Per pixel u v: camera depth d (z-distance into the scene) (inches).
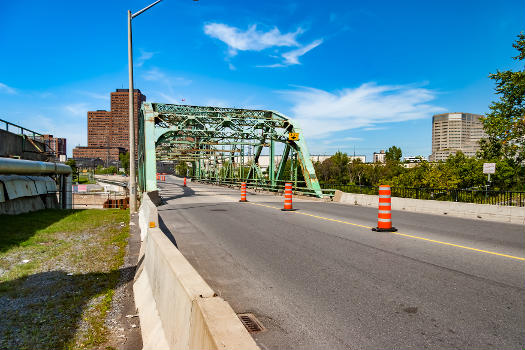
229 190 1536.7
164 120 1090.7
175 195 1149.7
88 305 218.1
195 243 339.9
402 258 264.2
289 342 131.8
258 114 1214.3
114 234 473.7
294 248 308.3
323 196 929.5
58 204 1017.5
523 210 469.7
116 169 5846.5
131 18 713.0
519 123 1066.7
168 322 143.1
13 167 721.0
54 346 166.9
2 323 192.5
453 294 181.6
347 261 257.8
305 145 1040.2
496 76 1101.1
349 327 144.7
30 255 350.9
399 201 694.5
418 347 125.3
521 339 129.8
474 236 362.6
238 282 212.7
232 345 81.9
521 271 224.5
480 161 1397.6
